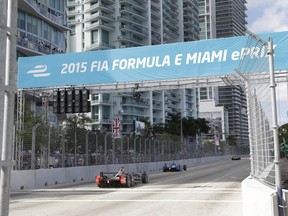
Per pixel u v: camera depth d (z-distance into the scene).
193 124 124.12
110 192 19.42
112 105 113.88
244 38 22.70
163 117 134.62
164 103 137.38
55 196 17.95
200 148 78.75
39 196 18.17
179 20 165.25
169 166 43.31
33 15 63.59
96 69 25.05
